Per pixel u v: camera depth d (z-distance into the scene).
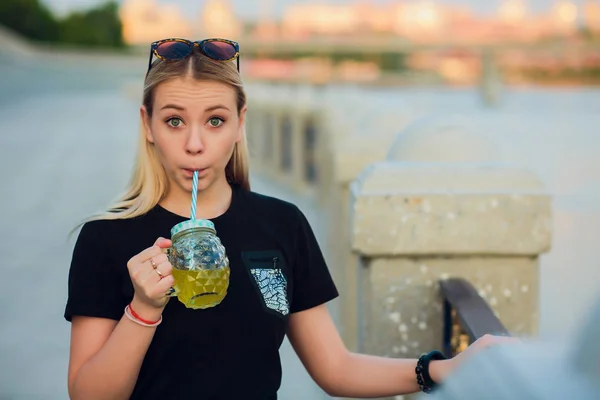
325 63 76.62
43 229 8.52
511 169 2.78
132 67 64.62
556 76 70.31
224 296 1.83
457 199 2.73
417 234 2.74
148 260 1.76
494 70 56.38
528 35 61.03
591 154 14.05
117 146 17.03
